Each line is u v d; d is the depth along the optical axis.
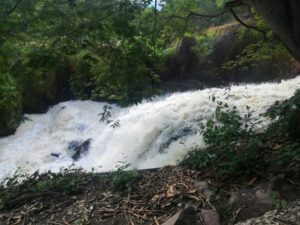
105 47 3.58
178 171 4.12
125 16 3.32
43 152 10.16
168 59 13.05
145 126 8.52
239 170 3.46
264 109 7.70
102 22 3.32
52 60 3.05
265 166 3.39
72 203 3.61
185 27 5.04
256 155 3.57
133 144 8.47
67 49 3.19
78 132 11.01
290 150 3.50
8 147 10.08
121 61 3.46
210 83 12.23
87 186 4.12
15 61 3.04
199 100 8.98
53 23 3.15
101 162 8.69
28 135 11.03
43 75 3.47
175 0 4.73
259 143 4.10
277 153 3.61
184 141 7.25
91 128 10.85
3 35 2.97
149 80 3.82
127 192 3.61
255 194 2.85
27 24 3.12
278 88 9.34
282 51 5.98
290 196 2.62
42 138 11.02
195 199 3.07
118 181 3.79
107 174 4.42
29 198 3.87
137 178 4.05
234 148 4.24
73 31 3.12
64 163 9.46
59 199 3.79
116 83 3.70
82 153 9.87
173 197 3.23
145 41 3.96
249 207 2.64
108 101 12.20
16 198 3.92
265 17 2.77
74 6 3.13
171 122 8.13
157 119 8.47
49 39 3.25
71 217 3.24
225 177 3.42
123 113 10.89
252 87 9.91
